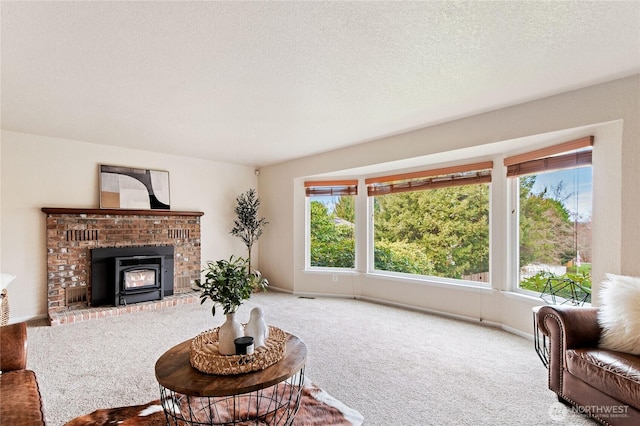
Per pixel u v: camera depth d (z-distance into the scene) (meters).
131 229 4.77
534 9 1.71
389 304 4.86
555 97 2.87
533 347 3.19
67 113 3.32
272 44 2.04
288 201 5.75
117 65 2.31
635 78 2.48
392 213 5.01
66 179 4.35
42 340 3.37
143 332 3.64
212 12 1.72
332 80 2.56
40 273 4.16
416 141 3.94
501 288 3.80
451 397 2.29
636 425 1.71
